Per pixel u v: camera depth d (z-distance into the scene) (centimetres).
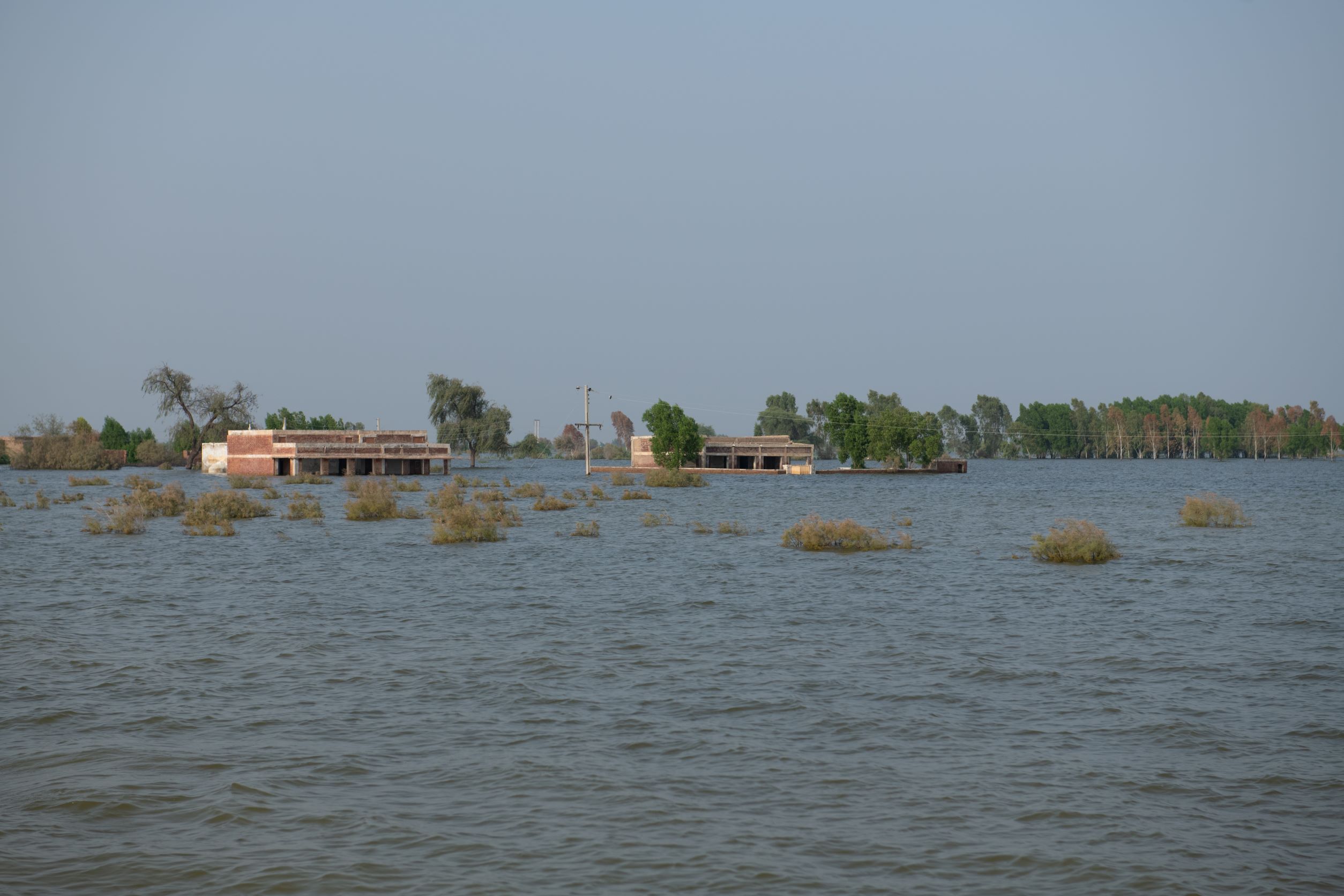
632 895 1094
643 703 1842
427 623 2648
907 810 1324
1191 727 1667
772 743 1603
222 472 16488
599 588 3306
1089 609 2847
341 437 15688
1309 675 2027
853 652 2273
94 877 1139
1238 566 3797
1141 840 1231
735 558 4219
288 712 1773
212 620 2686
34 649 2292
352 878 1136
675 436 15800
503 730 1672
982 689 1938
